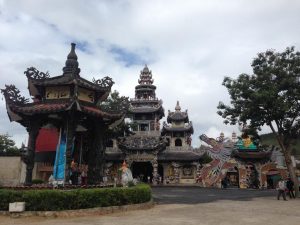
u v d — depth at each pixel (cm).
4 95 2277
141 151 7306
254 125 3959
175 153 7500
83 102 2412
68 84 2330
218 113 4181
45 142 3975
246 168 6550
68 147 2202
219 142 6606
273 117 3828
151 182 7431
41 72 2431
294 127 3922
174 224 1639
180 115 7994
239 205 2714
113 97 4872
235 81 4028
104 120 2544
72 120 2236
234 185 7125
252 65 4016
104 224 1614
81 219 1788
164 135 8006
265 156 6544
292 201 3164
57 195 1886
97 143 2509
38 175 3975
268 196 3838
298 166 6769
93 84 2489
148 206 2428
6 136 7019
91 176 2481
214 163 6481
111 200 2091
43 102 2384
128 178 2775
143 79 8719
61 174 2236
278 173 6512
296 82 3762
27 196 1866
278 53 3928
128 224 1617
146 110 8056
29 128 2348
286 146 3997
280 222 1791
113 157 7350
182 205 2656
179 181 7312
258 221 1812
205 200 3203
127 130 5966
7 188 2047
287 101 3778
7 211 1859
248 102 3912
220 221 1784
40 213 1848
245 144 6612
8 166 4112
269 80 3850
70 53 2489
